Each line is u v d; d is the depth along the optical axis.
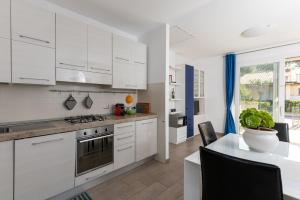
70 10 2.40
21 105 1.98
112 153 2.26
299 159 1.30
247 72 4.39
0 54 1.56
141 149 2.66
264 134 1.39
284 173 1.07
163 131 2.89
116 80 2.59
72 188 1.90
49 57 1.88
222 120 4.87
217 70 4.94
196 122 4.89
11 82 1.62
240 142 1.76
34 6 1.76
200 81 5.15
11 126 1.82
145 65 3.06
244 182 0.83
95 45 2.32
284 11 2.33
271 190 0.76
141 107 3.16
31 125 1.85
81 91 2.53
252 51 4.24
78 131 1.89
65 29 2.01
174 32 3.13
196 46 3.99
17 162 1.45
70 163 1.82
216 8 2.29
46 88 2.18
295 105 3.69
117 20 2.70
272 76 3.97
